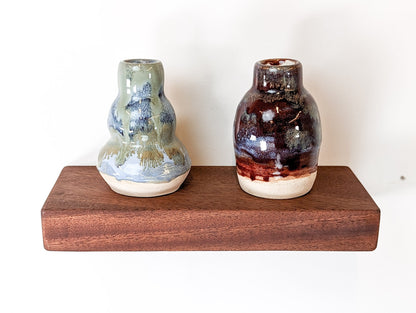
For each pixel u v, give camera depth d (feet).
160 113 1.79
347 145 2.15
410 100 2.10
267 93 1.76
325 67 2.05
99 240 1.81
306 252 2.36
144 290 2.39
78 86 2.05
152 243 1.82
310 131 1.77
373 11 2.00
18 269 2.30
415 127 2.13
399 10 2.00
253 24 2.00
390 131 2.13
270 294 2.40
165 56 2.02
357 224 1.80
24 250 2.27
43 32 1.99
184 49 2.02
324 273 2.39
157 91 1.80
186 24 1.99
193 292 2.40
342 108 2.10
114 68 2.03
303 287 2.40
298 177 1.82
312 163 1.83
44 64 2.02
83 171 2.10
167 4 1.97
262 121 1.75
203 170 2.12
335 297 2.41
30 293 2.34
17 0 1.95
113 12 1.98
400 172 2.19
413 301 2.39
